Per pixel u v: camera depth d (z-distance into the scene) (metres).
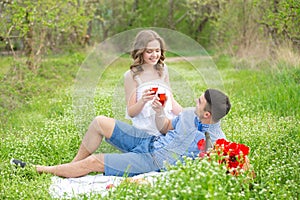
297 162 5.30
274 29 13.91
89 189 5.11
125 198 4.30
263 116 8.02
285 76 10.78
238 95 10.56
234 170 4.77
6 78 11.62
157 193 4.07
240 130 6.88
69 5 15.33
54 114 9.21
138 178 5.08
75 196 4.80
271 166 4.96
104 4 26.31
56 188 5.20
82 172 5.57
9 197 4.86
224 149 4.82
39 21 13.75
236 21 17.50
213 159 4.57
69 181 5.42
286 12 10.80
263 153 5.80
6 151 6.52
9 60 13.43
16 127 8.27
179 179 4.08
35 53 14.61
